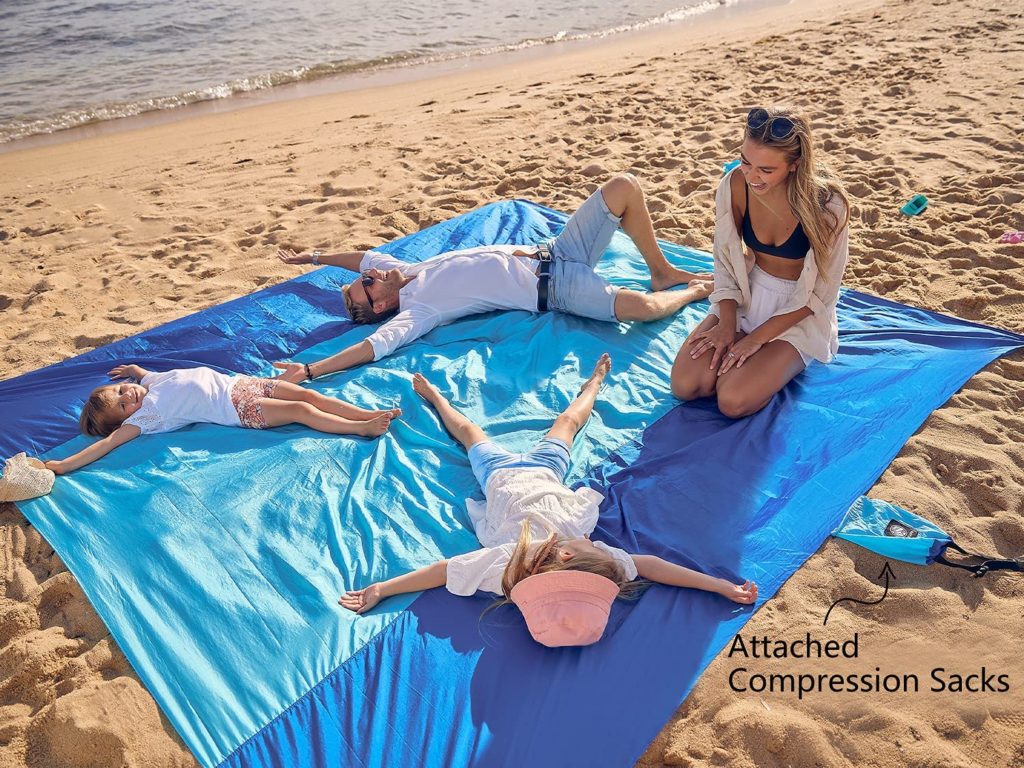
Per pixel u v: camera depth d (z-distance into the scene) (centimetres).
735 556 336
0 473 412
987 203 620
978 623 305
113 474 396
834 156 731
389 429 420
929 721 272
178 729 280
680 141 809
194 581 336
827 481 371
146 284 606
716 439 396
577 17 1681
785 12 1555
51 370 486
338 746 271
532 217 633
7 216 752
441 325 503
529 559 303
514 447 402
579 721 274
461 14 1708
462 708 280
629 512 359
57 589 340
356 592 325
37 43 1467
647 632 303
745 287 420
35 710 297
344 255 545
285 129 996
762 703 281
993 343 458
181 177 827
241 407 422
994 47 1004
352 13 1692
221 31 1552
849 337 470
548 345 475
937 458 384
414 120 965
